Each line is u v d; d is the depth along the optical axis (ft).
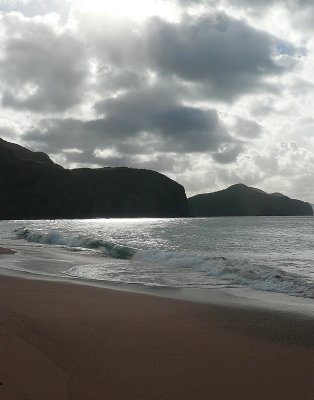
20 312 32.42
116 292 42.91
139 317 31.81
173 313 33.40
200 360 22.22
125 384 18.79
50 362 21.21
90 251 92.32
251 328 28.99
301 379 19.80
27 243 120.16
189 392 18.12
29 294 40.75
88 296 40.22
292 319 31.60
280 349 24.32
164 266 66.08
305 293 42.96
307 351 23.99
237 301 39.01
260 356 23.07
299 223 356.38
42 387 18.01
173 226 294.66
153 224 351.87
